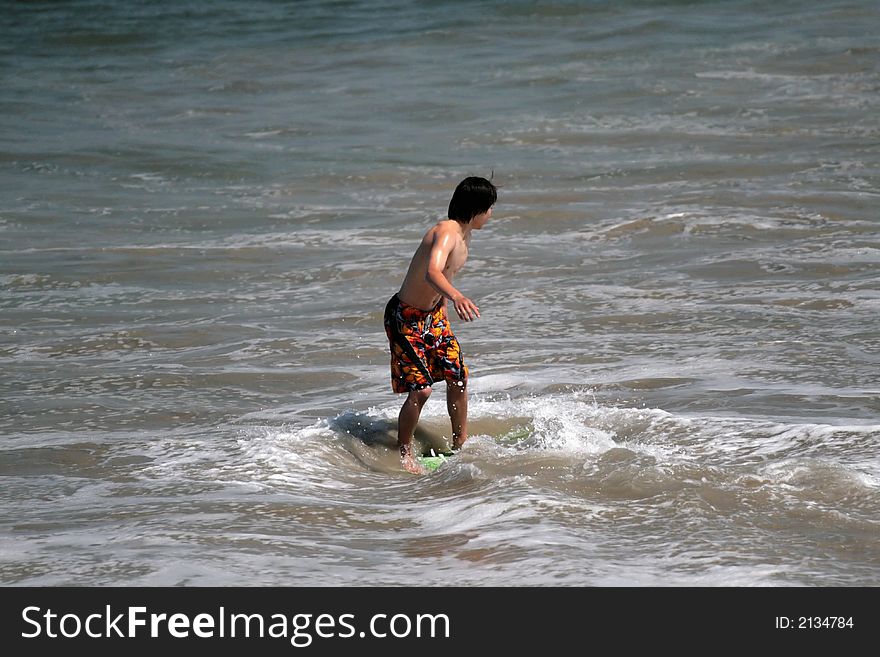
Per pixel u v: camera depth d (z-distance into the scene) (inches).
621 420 1034.7
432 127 2891.2
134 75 3762.3
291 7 4864.7
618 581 658.2
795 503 780.0
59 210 2231.8
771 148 2546.8
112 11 5000.0
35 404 1160.2
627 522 759.7
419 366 991.0
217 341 1411.2
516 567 681.6
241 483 893.8
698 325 1402.6
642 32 3838.6
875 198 2098.9
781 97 3014.3
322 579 674.2
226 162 2610.7
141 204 2278.5
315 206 2231.8
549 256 1818.4
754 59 3417.8
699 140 2647.6
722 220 1984.5
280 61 3841.0
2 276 1756.9
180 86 3560.5
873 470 858.8
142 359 1338.6
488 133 2795.3
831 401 1073.5
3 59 4124.0
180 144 2805.1
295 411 1125.1
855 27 3713.1
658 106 2984.7
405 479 922.1
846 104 2918.3
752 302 1496.1
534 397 1141.7
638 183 2300.7
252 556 712.4
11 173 2559.1
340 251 1892.2
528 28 4035.4
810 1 4121.6
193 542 740.0
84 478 921.5
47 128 3031.5
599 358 1279.5
